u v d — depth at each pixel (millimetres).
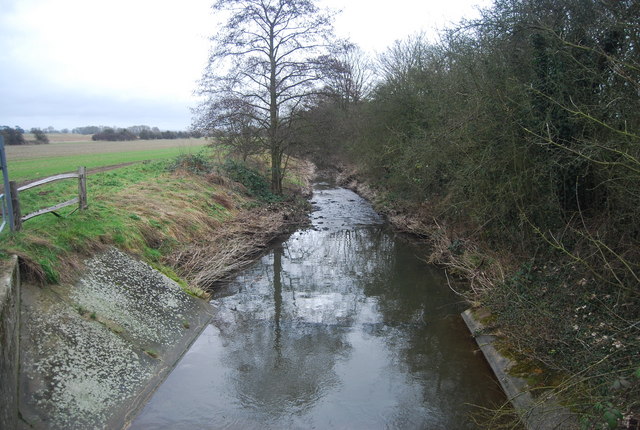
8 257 6227
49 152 31250
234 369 6750
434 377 6480
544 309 6180
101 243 8695
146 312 7559
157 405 5797
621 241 5844
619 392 3986
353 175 29562
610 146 5703
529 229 8305
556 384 5355
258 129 19734
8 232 7230
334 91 19641
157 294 8297
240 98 18766
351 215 19500
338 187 29547
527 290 7105
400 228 16281
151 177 15969
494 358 6660
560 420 4691
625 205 5992
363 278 11227
